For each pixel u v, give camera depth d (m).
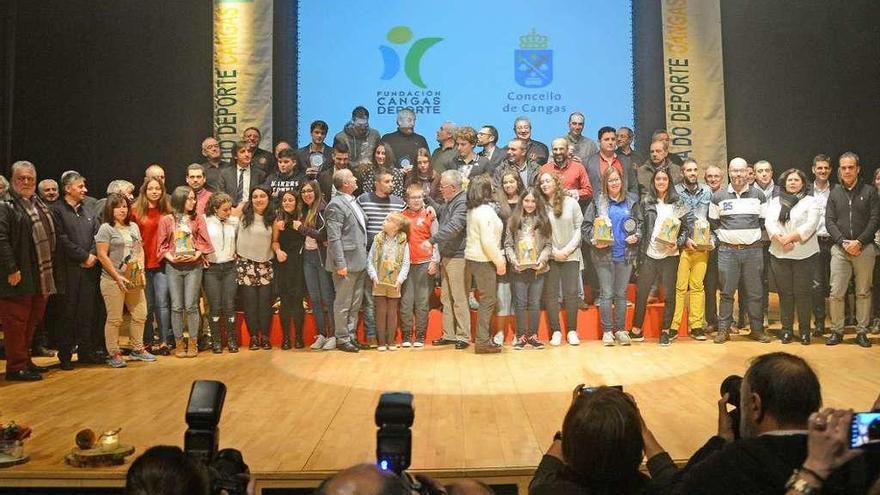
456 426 5.22
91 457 4.44
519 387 6.29
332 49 9.90
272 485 4.38
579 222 7.93
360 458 4.60
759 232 8.01
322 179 8.62
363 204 7.95
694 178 8.12
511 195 7.91
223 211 7.93
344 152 8.34
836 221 7.76
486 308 7.65
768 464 2.30
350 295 7.80
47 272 6.95
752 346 7.83
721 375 6.60
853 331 8.54
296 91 10.12
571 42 9.91
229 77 9.84
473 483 2.06
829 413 1.94
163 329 7.78
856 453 1.90
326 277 7.97
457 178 7.88
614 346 7.94
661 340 7.98
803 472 1.92
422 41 9.90
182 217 7.74
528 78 9.92
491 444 4.83
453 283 7.90
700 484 2.37
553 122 9.96
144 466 2.11
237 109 9.85
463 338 7.90
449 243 7.85
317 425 5.28
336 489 1.61
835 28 9.78
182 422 5.36
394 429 2.21
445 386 6.35
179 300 7.68
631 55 9.94
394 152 9.07
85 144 9.80
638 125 10.20
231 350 7.93
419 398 5.98
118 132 9.91
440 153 8.95
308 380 6.62
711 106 9.99
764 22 10.00
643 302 8.14
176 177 10.05
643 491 2.56
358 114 9.06
